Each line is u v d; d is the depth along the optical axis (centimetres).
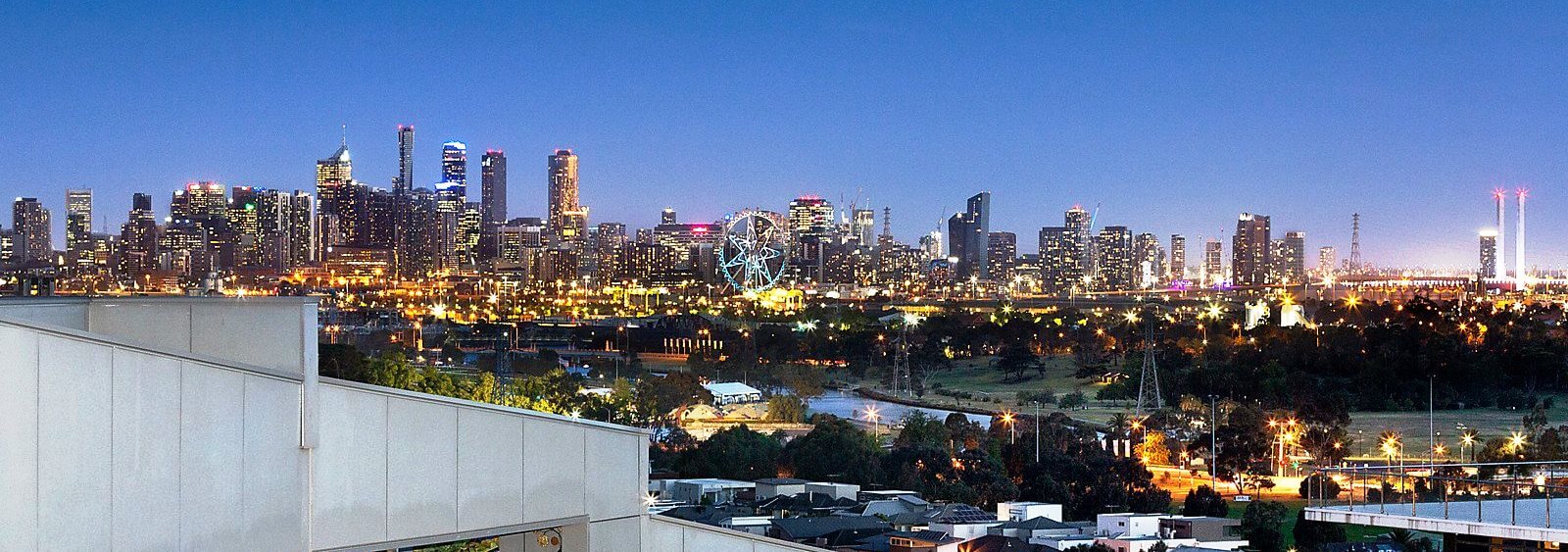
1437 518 2570
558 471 2536
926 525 10750
